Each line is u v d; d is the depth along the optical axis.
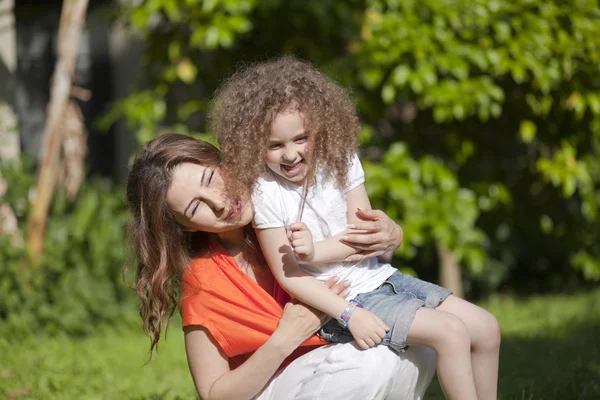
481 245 7.50
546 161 6.18
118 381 4.57
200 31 5.73
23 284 5.74
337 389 2.68
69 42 5.85
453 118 6.40
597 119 6.06
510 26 5.83
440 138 6.51
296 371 2.77
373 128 6.32
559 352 4.88
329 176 2.84
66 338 5.68
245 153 2.67
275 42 6.41
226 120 2.74
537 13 5.86
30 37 7.64
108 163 7.86
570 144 6.24
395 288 2.87
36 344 5.45
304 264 2.82
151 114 6.19
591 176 6.65
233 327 2.76
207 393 2.78
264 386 2.84
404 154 5.95
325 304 2.68
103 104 7.84
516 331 5.72
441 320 2.64
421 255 8.07
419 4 5.90
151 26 7.12
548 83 5.68
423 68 5.63
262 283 2.93
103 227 6.13
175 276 2.86
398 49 5.65
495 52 5.68
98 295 5.95
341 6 5.91
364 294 2.81
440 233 5.90
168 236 2.77
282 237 2.73
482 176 6.45
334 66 5.93
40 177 5.85
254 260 2.93
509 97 6.19
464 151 6.22
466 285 7.94
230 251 2.92
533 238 7.93
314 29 6.41
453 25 5.74
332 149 2.75
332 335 2.79
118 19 7.02
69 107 6.21
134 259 2.94
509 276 8.52
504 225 7.47
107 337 5.76
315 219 2.79
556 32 5.84
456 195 6.02
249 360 2.71
